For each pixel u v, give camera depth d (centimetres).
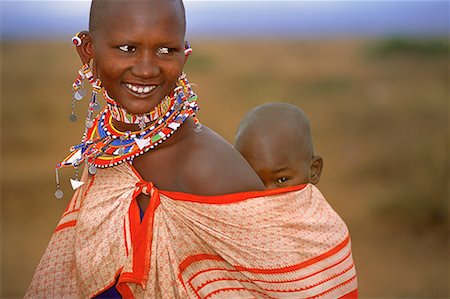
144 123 269
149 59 252
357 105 2314
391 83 2830
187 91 269
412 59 3866
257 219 259
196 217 259
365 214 1208
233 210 258
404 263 1014
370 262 1018
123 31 250
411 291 924
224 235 259
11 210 1272
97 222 271
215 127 2094
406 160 1455
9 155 1675
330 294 264
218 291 261
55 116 2127
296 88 2816
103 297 278
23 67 3456
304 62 4062
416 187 1183
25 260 1059
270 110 358
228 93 2769
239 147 357
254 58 4366
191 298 262
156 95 259
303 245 264
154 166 269
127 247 263
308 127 364
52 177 1454
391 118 2005
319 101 2462
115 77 255
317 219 271
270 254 260
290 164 350
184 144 268
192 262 263
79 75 276
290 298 261
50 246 300
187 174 263
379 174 1448
